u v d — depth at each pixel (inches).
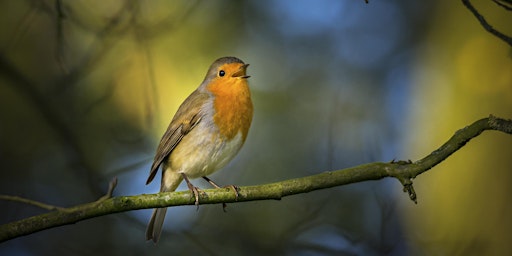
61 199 470.6
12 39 443.5
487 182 419.8
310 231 437.1
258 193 285.9
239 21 496.7
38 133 476.1
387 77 494.3
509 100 433.1
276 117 478.3
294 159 467.5
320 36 503.2
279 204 453.1
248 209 453.4
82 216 272.8
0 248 446.6
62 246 448.8
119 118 474.6
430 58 484.1
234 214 452.4
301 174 462.9
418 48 498.0
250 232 442.9
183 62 478.9
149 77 458.3
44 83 478.0
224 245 433.4
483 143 426.3
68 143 430.6
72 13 444.5
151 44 478.0
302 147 471.8
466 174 425.7
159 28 458.6
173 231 425.7
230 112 359.6
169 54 479.2
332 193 456.1
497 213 412.5
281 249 424.8
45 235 453.7
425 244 421.4
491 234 410.0
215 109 359.6
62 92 468.1
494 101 438.0
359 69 495.8
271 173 463.2
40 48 480.1
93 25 470.3
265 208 452.8
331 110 478.9
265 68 491.2
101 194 422.3
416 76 486.9
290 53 497.7
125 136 469.7
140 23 452.8
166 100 470.0
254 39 497.0
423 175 438.6
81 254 443.5
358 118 483.2
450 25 479.5
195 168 366.3
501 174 418.0
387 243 426.9
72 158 429.1
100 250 444.5
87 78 482.6
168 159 373.1
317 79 491.2
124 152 469.7
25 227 268.5
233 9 496.7
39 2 433.7
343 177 279.6
